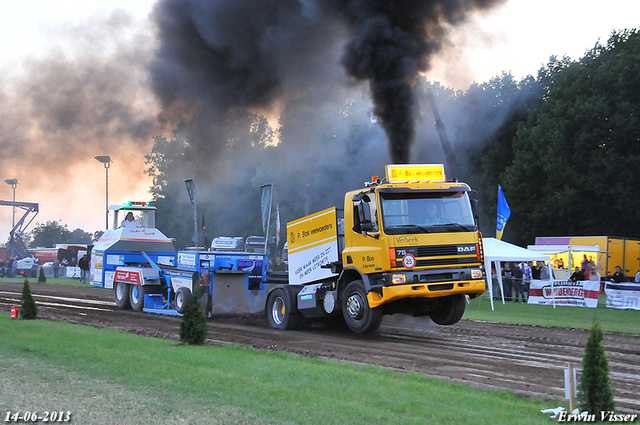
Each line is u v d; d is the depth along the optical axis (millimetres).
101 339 9938
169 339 10844
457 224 11406
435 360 9242
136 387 6383
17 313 13648
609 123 35750
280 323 13711
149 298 16891
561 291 21188
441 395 6371
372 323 11367
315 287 12906
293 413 5500
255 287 15836
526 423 5367
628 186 35156
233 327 13672
